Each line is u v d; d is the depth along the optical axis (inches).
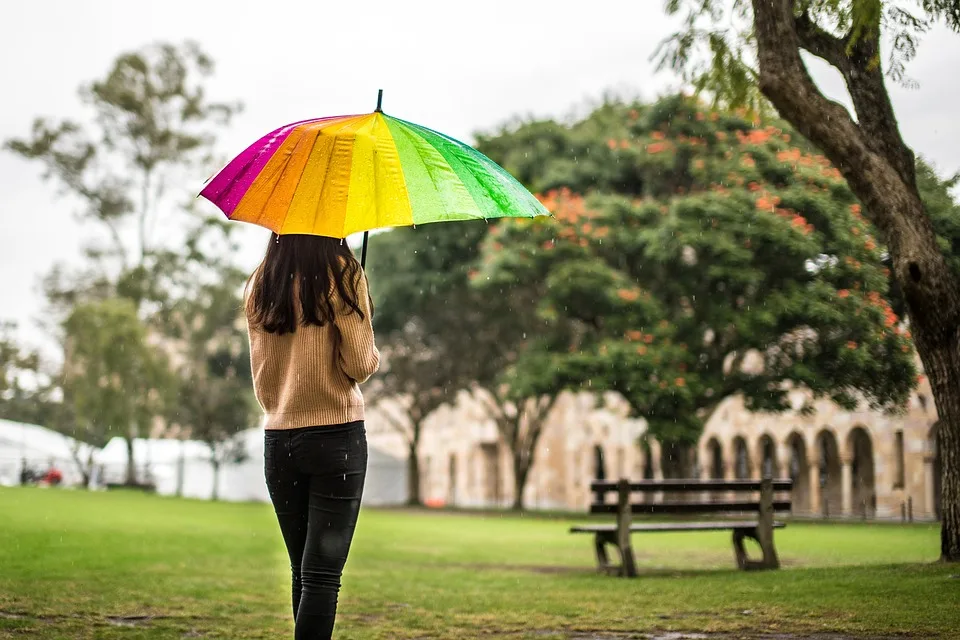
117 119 2017.7
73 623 274.4
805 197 912.3
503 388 1710.1
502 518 1290.6
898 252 409.7
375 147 163.3
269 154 164.1
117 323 1808.6
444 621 294.8
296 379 161.6
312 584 160.2
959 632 252.8
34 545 505.4
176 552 525.3
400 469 2438.5
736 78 468.1
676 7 469.1
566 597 357.1
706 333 1256.8
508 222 1200.2
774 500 491.8
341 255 163.3
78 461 1889.8
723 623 279.7
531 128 1390.3
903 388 888.9
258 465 2223.2
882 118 420.2
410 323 1722.4
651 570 500.1
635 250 1152.8
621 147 1222.3
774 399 1083.3
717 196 998.4
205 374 2075.5
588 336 1229.1
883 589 336.5
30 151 1993.1
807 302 897.5
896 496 1350.9
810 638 250.4
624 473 2003.0
